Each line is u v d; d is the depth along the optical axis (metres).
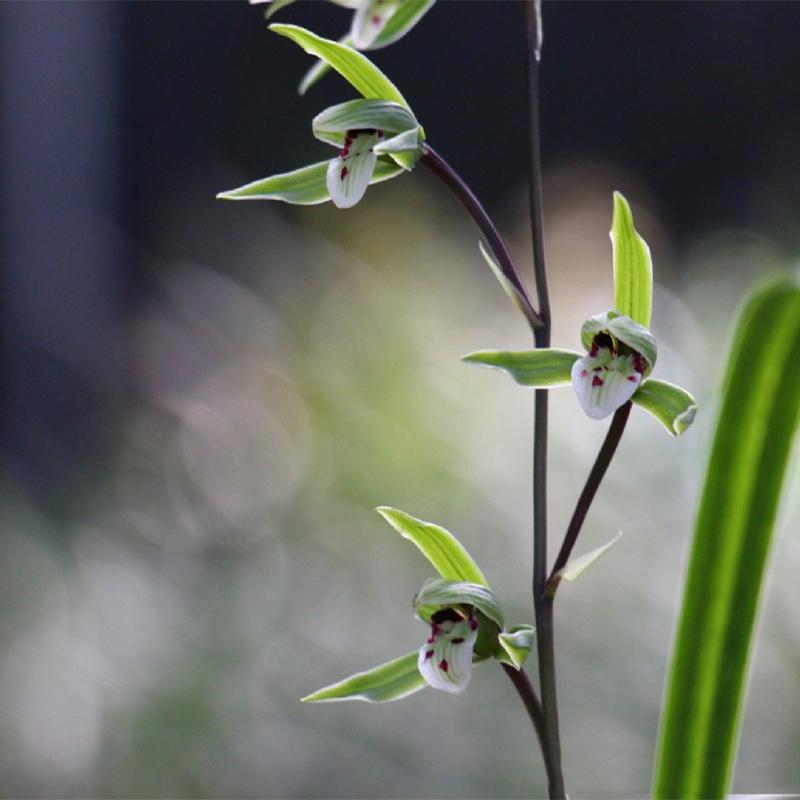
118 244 2.79
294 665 1.60
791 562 1.54
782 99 4.13
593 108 4.21
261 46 3.86
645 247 0.92
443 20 4.16
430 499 1.78
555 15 4.18
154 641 1.64
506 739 1.50
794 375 0.92
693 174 4.20
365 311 2.10
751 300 0.91
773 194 3.29
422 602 0.92
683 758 0.93
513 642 0.91
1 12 2.70
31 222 2.70
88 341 2.59
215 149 3.82
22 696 1.57
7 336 2.61
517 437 1.85
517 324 2.15
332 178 0.93
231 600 1.71
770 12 4.13
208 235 2.84
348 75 0.94
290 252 2.38
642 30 4.19
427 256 2.31
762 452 0.92
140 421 2.21
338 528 1.81
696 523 0.93
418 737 1.51
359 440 1.90
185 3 3.80
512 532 1.71
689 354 2.01
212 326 2.30
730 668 0.92
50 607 1.72
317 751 1.50
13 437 2.52
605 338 0.92
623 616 1.58
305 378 2.02
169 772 1.48
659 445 1.77
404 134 0.92
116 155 3.23
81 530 1.90
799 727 1.45
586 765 1.45
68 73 2.78
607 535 1.66
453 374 1.97
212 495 1.97
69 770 1.51
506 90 4.17
